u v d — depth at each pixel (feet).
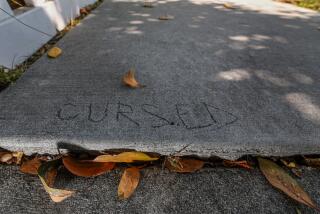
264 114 4.73
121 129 4.22
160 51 7.17
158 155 4.20
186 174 3.95
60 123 4.30
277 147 4.15
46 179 3.68
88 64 6.30
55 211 3.37
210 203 3.54
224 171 4.04
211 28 9.32
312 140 4.17
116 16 10.61
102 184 3.76
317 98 5.30
